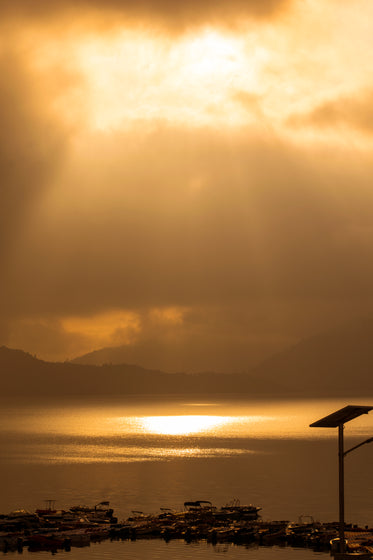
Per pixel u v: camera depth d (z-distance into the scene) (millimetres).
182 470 185500
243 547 96625
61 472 182125
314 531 100438
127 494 144250
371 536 95688
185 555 91125
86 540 100375
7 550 95375
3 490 150250
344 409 51562
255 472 180250
